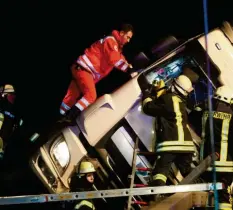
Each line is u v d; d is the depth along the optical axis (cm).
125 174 737
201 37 740
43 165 742
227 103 696
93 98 781
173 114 683
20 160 997
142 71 739
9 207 858
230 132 691
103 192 682
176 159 702
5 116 829
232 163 686
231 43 746
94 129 732
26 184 931
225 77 728
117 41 791
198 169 681
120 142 736
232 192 685
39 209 854
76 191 721
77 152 731
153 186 677
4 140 834
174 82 699
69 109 805
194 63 744
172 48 771
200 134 734
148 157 735
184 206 655
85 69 789
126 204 701
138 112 731
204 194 678
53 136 741
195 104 738
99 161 744
